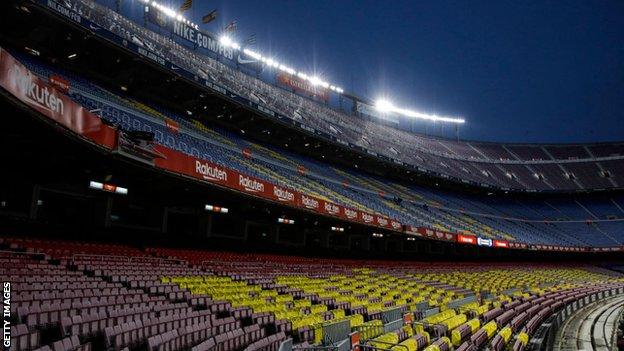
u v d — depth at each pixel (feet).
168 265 70.03
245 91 145.07
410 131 257.96
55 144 48.75
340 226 124.57
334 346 41.55
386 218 123.44
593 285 154.71
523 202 249.96
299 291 75.46
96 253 69.00
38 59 93.97
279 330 50.19
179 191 79.30
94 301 41.34
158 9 136.05
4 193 72.38
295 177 133.69
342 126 189.67
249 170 111.45
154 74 109.60
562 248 190.19
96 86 100.48
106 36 93.97
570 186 247.50
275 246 126.00
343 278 99.81
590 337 66.54
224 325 46.21
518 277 158.81
